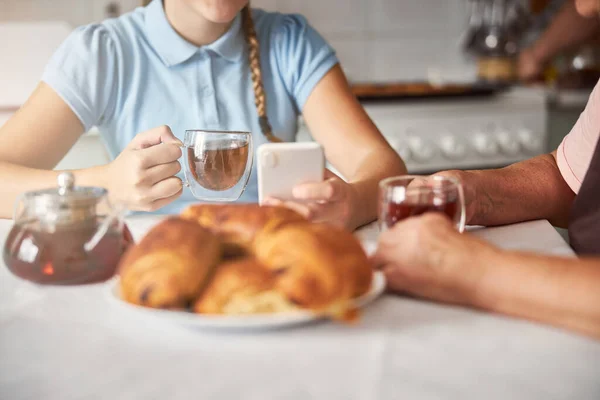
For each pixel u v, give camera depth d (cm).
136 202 108
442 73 307
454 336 63
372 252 87
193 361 59
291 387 54
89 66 141
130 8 271
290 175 88
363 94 243
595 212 100
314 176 89
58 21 267
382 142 140
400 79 305
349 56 300
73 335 65
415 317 67
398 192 80
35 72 233
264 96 149
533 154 251
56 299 75
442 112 242
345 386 54
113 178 110
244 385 55
